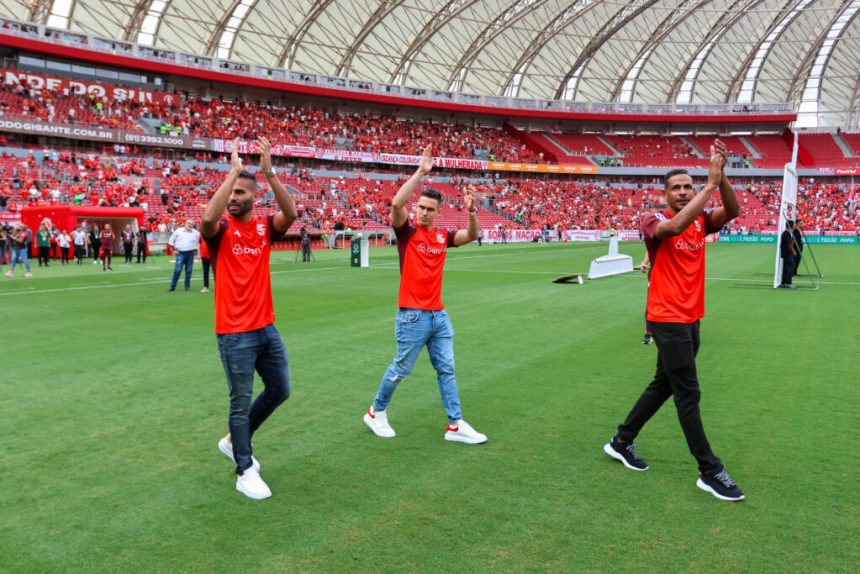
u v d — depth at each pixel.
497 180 61.09
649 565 3.03
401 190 4.74
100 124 40.84
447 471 4.24
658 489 3.94
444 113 62.34
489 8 53.81
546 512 3.61
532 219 57.16
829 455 4.50
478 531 3.38
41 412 5.59
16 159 35.81
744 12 57.00
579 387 6.46
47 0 41.50
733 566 3.02
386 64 58.16
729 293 15.25
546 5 54.91
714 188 3.62
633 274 21.09
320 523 3.49
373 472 4.23
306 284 17.27
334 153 50.41
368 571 2.98
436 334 4.88
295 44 52.66
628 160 65.25
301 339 9.11
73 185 35.81
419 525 3.45
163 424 5.27
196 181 41.84
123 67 44.00
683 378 3.90
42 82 40.69
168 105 46.03
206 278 15.29
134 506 3.72
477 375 7.00
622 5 54.44
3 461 4.43
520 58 61.41
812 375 6.95
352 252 24.33
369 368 7.31
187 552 3.18
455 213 52.97
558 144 66.56
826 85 72.75
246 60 52.56
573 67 64.12
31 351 8.23
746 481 4.05
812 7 60.62
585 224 58.81
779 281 16.81
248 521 3.52
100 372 7.09
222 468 4.32
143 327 10.12
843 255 33.81
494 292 15.38
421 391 6.34
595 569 2.99
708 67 68.62
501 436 4.97
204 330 9.85
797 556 3.12
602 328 10.12
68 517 3.57
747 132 70.88
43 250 24.08
